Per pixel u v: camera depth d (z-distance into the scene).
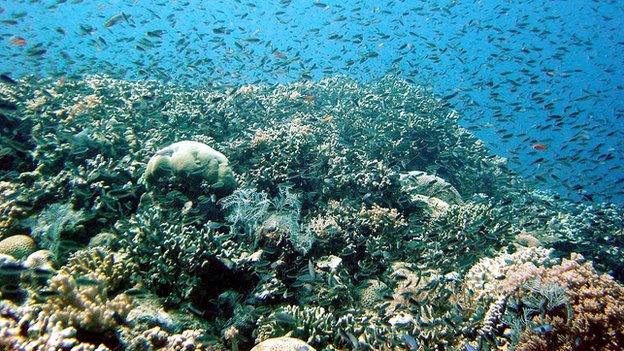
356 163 1.78
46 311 0.80
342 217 1.43
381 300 1.12
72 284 0.85
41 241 1.25
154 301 1.00
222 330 1.00
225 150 1.75
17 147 1.42
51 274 0.99
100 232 1.30
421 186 1.91
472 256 1.36
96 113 1.90
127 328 0.85
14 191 1.40
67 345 0.69
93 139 1.62
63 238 1.25
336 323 1.02
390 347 0.92
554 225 2.04
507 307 0.96
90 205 1.37
